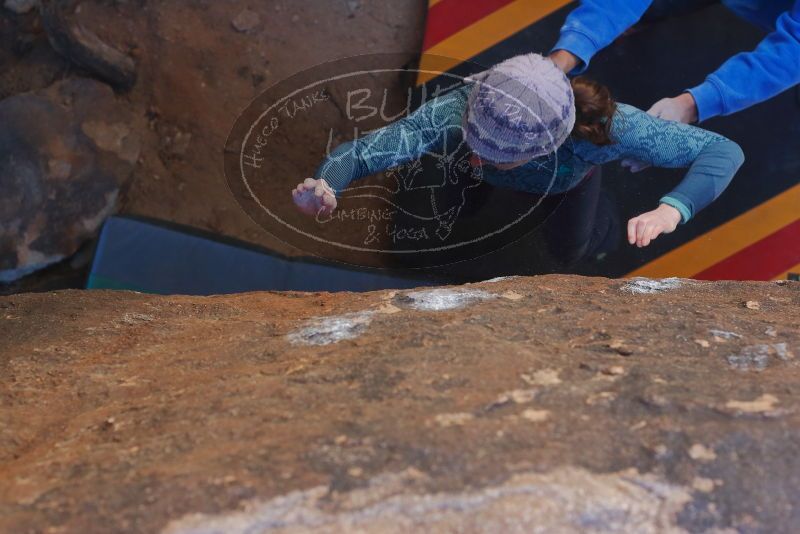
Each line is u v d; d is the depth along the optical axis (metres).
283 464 1.27
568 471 1.25
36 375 1.79
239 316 2.06
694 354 1.66
